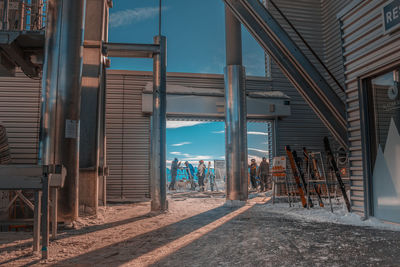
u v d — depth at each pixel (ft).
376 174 16.47
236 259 9.84
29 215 18.08
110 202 33.81
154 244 12.43
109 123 38.50
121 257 10.49
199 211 23.17
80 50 18.22
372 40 16.46
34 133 35.99
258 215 20.21
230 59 31.48
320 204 23.36
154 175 22.98
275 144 40.86
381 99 16.37
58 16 17.81
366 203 16.70
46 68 17.63
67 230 15.78
